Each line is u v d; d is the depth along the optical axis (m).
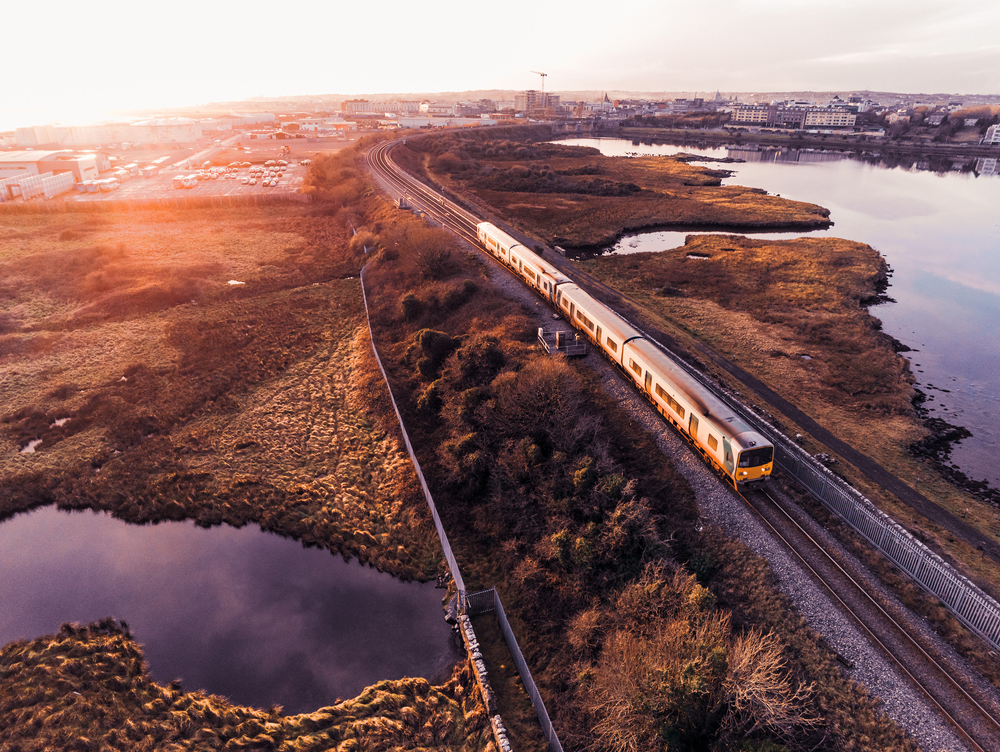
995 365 61.53
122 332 70.69
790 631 27.44
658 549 31.28
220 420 53.81
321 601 35.31
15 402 56.59
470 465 40.56
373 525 40.97
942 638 27.25
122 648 31.91
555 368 44.03
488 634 31.50
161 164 194.88
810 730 23.14
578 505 35.16
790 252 95.12
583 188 146.25
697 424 38.50
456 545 37.47
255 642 32.53
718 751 22.09
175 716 27.47
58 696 28.25
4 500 44.00
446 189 137.75
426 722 27.39
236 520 42.00
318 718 27.55
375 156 170.25
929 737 22.89
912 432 48.09
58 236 105.25
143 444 50.41
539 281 65.62
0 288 82.00
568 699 27.16
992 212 132.00
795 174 188.75
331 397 57.59
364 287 81.62
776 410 50.12
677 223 117.56
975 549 35.06
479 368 49.81
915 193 155.88
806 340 64.44
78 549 40.00
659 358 44.44
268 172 174.25
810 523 34.25
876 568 31.19
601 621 29.27
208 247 101.62
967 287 83.69
